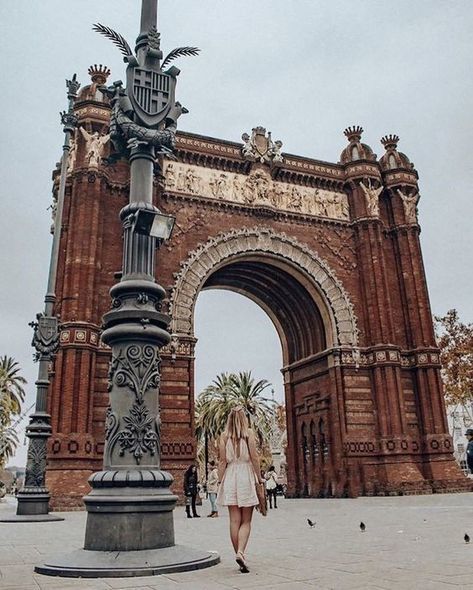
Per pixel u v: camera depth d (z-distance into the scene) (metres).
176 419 39.47
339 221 50.66
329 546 13.10
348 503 36.22
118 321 11.45
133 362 11.10
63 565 9.52
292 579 8.44
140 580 8.70
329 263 49.28
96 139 41.94
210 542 15.18
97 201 41.00
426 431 46.41
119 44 13.09
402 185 52.59
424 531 16.14
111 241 42.03
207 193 46.41
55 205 45.09
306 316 51.66
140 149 12.60
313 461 49.56
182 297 42.72
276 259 47.62
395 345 47.25
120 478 10.19
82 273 39.16
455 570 8.88
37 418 26.97
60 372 37.34
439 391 47.47
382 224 51.50
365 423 45.59
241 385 76.88
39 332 27.53
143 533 10.00
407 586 7.59
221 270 48.97
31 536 17.52
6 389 85.88
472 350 63.41
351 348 47.16
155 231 11.90
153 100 12.86
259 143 49.59
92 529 10.15
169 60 13.73
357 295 49.34
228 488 9.90
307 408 51.22
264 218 47.91
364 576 8.54
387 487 42.72
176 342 41.00
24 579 9.00
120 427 10.75
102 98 43.59
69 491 34.09
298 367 53.09
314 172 51.06
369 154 52.91
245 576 8.85
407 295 50.03
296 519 23.72
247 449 10.23
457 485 44.06
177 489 37.88
